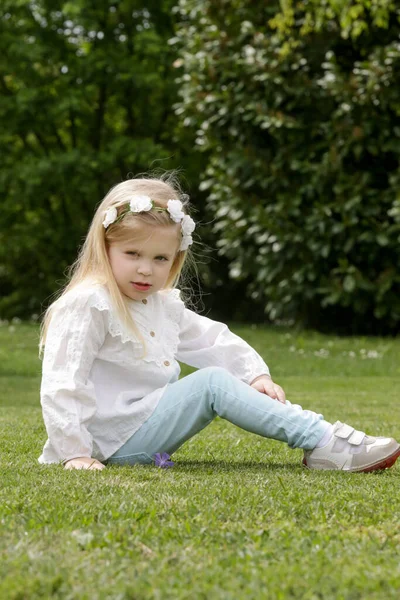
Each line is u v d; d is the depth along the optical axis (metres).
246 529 2.33
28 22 19.67
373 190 12.27
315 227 12.54
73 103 18.55
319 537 2.24
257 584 1.84
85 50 20.19
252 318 19.34
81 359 3.44
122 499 2.67
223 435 4.84
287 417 3.50
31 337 14.34
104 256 3.58
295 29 12.80
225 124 13.54
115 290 3.54
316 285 13.09
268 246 13.16
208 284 18.95
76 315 3.47
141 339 3.56
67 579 1.86
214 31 13.48
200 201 19.33
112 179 20.39
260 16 13.39
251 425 3.51
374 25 12.32
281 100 12.66
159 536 2.23
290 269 13.30
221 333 3.91
